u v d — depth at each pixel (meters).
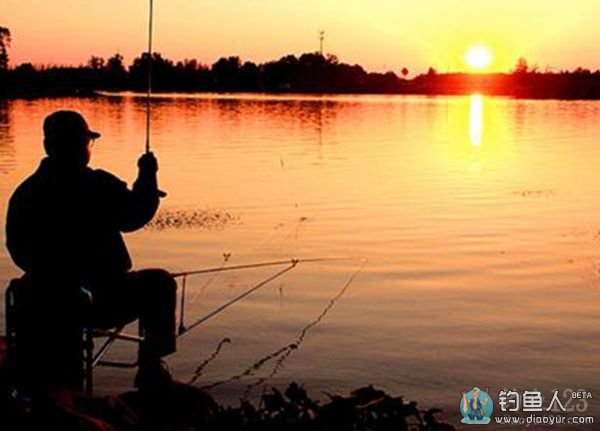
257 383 7.58
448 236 15.57
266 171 27.39
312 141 41.62
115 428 4.76
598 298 10.87
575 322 9.72
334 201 20.42
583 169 29.14
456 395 7.36
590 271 12.52
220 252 13.99
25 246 5.29
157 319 5.44
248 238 15.30
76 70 129.12
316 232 15.96
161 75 150.00
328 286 11.44
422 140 43.59
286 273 12.21
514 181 25.25
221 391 7.35
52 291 5.12
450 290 11.29
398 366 8.12
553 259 13.44
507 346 8.78
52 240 5.27
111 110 73.62
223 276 11.97
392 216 18.08
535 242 14.99
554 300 10.77
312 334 9.16
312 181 24.69
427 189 23.08
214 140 41.41
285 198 20.89
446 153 35.56
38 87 124.62
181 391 5.41
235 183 23.98
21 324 5.14
